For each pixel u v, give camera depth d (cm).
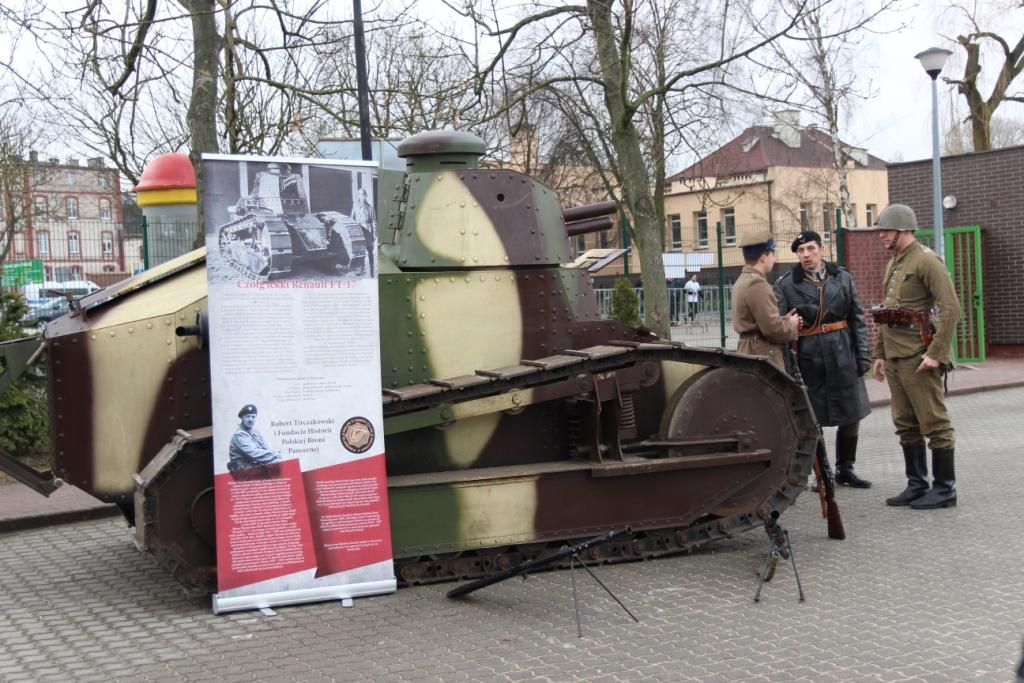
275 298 591
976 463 1014
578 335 706
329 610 589
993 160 2016
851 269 1773
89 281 1392
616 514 679
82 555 757
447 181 688
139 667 505
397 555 626
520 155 2194
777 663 488
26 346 619
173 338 629
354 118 1691
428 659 504
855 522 784
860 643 515
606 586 628
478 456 685
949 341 796
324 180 603
